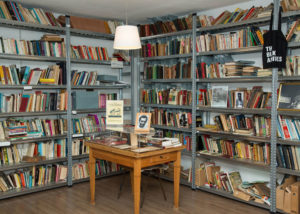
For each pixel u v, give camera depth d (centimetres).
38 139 449
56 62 506
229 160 425
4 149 432
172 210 387
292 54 402
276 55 363
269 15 384
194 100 471
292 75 366
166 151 360
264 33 379
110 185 492
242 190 416
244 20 408
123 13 512
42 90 502
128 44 344
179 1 440
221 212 381
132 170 434
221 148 455
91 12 507
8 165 425
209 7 477
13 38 466
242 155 429
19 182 445
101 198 430
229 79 427
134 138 372
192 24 469
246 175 460
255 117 411
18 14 432
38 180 461
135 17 543
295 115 358
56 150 486
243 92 423
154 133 363
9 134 420
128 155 340
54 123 479
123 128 388
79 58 505
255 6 433
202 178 468
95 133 524
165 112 528
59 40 479
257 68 412
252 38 405
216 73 447
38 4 455
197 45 469
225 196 439
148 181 516
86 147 514
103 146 377
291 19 384
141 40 575
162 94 532
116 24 558
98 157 396
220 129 451
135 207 343
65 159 482
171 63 535
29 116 486
